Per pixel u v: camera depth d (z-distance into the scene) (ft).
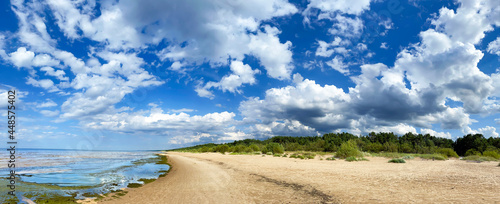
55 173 60.80
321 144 207.92
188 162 102.78
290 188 34.71
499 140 172.04
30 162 96.48
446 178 39.04
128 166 86.17
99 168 76.69
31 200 31.17
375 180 38.27
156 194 33.99
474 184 32.71
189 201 28.66
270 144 172.86
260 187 36.37
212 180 45.14
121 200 31.07
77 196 33.71
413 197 25.79
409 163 73.87
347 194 28.81
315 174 47.50
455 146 206.49
